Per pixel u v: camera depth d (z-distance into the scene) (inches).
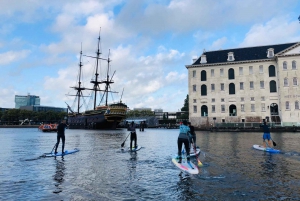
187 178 372.5
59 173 413.7
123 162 522.3
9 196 290.2
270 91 2753.4
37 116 6697.8
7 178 378.9
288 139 1208.2
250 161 514.9
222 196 284.2
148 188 321.4
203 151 695.7
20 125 6176.2
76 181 360.2
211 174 395.9
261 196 282.2
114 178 377.4
